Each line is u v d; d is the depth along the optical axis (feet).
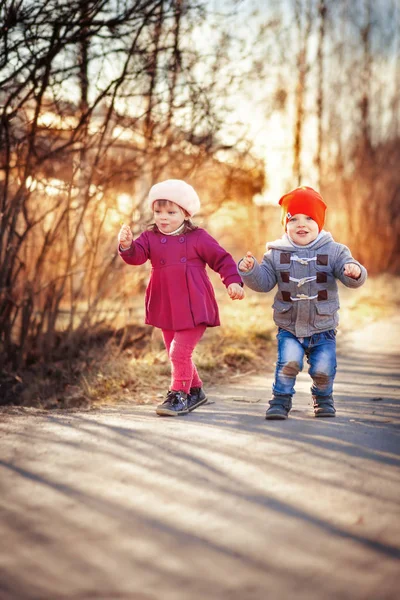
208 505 10.59
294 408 18.13
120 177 27.40
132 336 29.27
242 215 43.75
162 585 8.14
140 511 10.36
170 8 24.07
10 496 11.00
